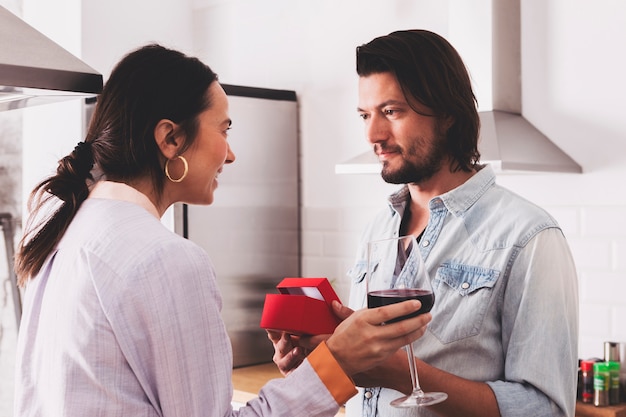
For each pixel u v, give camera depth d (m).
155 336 1.31
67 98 1.68
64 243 1.43
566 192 2.87
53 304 1.39
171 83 1.44
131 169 1.45
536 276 1.67
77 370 1.33
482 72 2.85
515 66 2.93
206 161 1.49
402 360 1.60
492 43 2.83
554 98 2.88
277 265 3.65
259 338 3.60
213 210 3.43
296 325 1.60
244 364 3.54
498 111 2.84
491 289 1.70
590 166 2.80
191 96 1.45
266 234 3.61
